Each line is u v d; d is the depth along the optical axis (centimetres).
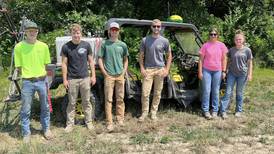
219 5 1395
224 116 703
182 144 578
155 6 1295
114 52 616
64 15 1186
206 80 690
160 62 652
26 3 1155
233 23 1255
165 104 760
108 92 622
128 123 655
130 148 559
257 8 1355
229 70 705
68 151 548
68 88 606
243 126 666
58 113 703
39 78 577
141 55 652
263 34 1324
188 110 741
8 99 650
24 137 583
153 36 646
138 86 691
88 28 1153
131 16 1249
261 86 968
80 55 598
